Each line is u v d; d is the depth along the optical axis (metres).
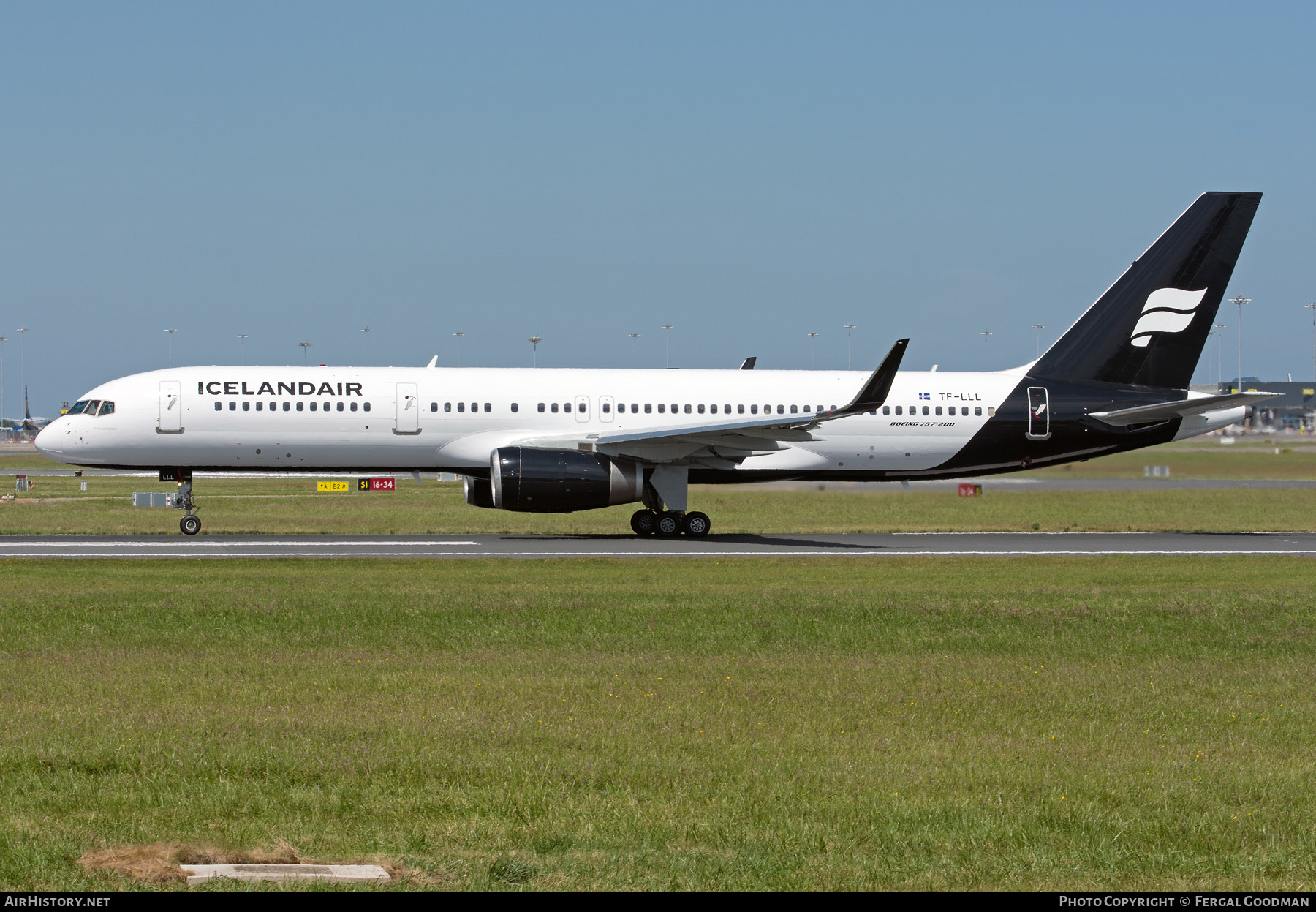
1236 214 111.81
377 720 35.91
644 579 73.00
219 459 100.88
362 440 101.56
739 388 107.31
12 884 23.02
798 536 108.06
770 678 43.16
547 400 103.88
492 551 89.81
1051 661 47.47
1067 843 26.19
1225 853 25.73
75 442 98.88
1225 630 54.88
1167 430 112.12
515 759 31.89
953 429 109.44
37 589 64.88
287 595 62.50
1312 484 190.50
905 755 32.91
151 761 31.23
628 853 25.12
